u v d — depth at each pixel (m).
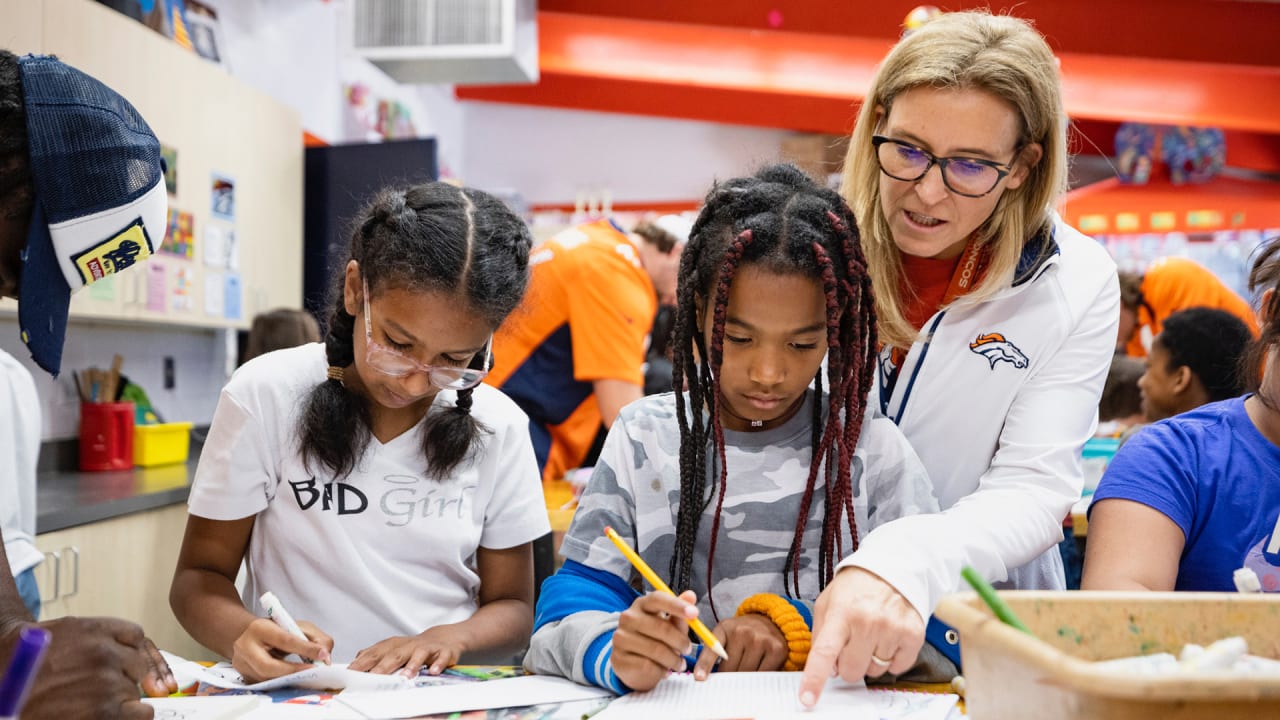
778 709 0.88
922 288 1.35
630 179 8.89
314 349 1.38
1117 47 4.89
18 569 1.52
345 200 3.86
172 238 3.02
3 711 0.48
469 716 0.91
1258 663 0.72
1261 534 1.11
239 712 0.92
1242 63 4.92
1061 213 1.34
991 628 0.69
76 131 0.97
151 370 3.49
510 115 8.92
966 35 1.21
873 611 0.90
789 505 1.17
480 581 1.40
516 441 1.40
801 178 1.17
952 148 1.18
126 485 2.64
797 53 5.01
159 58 2.94
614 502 1.17
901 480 1.19
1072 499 1.18
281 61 4.55
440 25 4.10
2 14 2.34
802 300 1.05
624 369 2.54
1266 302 1.13
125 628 0.88
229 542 1.30
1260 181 7.25
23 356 2.84
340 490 1.30
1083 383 1.26
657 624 0.94
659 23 4.89
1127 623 0.79
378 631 1.29
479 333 1.19
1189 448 1.16
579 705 0.94
